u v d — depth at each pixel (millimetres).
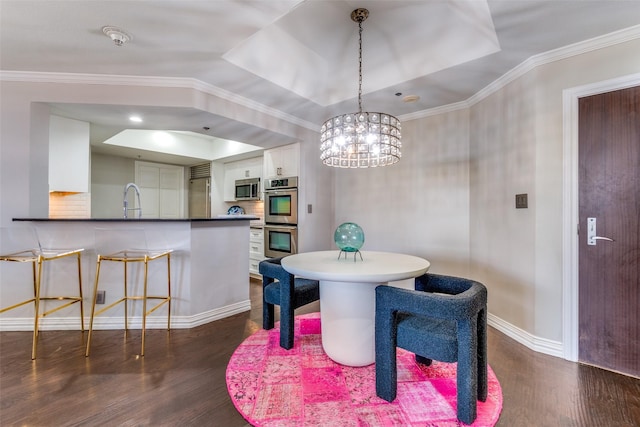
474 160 2990
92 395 1623
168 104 2574
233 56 2289
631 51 1846
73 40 2006
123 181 5332
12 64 2332
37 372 1853
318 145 4062
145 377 1809
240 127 3207
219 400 1595
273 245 4242
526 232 2283
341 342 1955
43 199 2574
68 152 2945
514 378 1814
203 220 2734
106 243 2289
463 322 1413
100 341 2324
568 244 2043
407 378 1824
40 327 2516
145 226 2652
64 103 2531
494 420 1441
